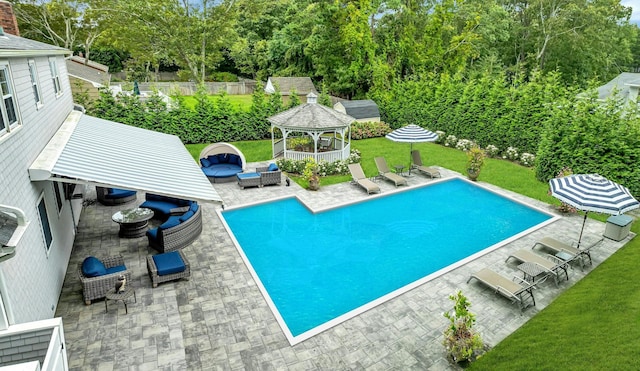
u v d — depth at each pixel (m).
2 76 9.55
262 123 33.50
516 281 13.41
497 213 19.92
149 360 9.08
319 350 10.11
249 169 25.47
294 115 26.48
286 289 13.53
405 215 19.81
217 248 15.37
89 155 13.38
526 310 11.84
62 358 7.18
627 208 12.89
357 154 28.31
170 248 13.88
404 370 9.46
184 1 47.28
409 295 12.66
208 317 11.23
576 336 10.16
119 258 12.52
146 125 29.77
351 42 43.88
